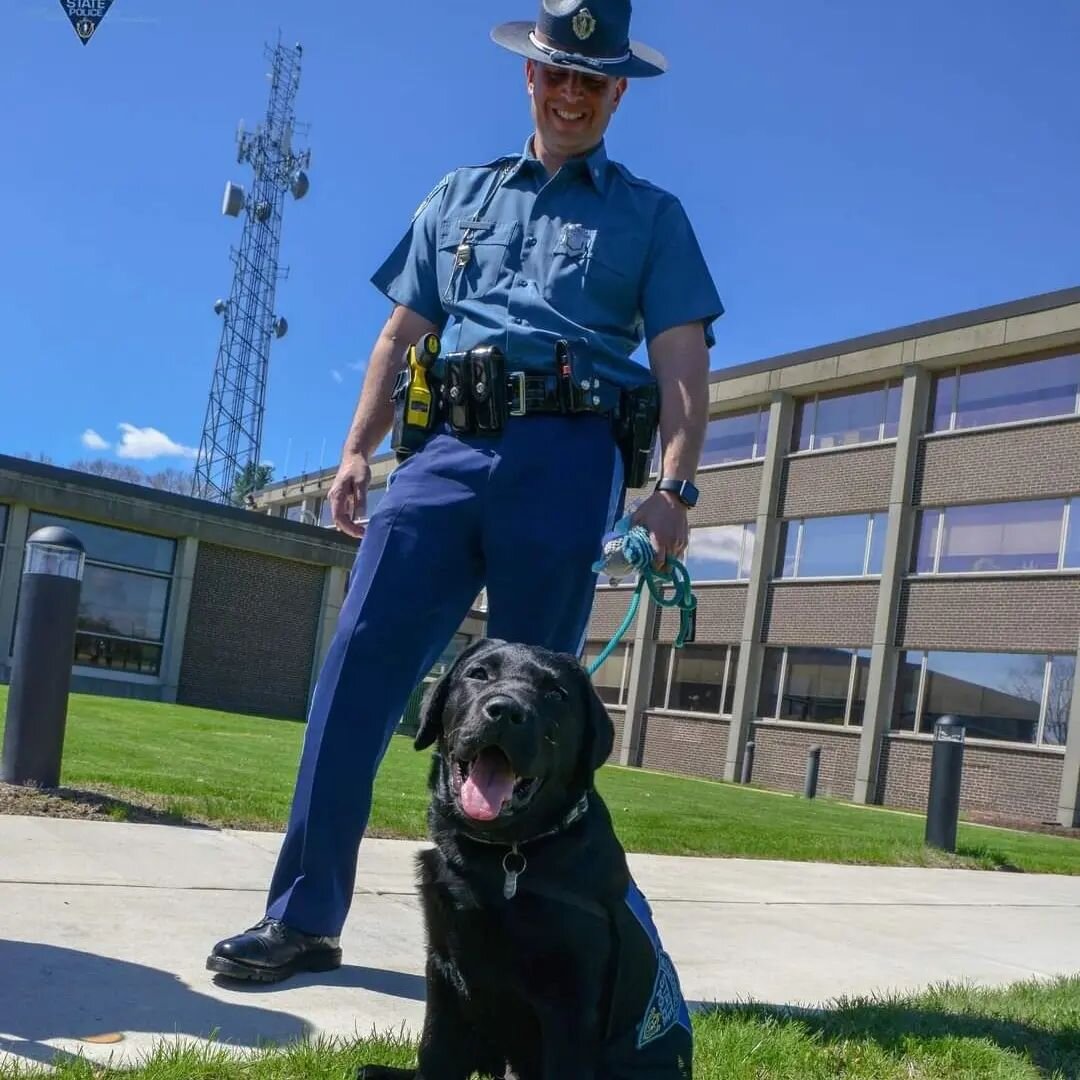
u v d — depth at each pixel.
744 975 4.43
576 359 3.43
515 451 3.42
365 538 3.63
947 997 4.35
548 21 3.51
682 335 3.54
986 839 12.80
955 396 21.73
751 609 24.55
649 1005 2.65
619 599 28.05
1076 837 17.20
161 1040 2.81
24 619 6.18
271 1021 3.09
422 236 3.85
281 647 26.70
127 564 24.59
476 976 2.55
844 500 23.27
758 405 25.70
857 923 5.82
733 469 25.95
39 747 6.15
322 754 3.50
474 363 3.45
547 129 3.59
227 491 45.78
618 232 3.55
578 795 2.64
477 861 2.54
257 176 46.00
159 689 24.81
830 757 22.62
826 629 23.17
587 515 3.42
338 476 3.85
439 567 3.51
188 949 3.65
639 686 27.00
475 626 29.42
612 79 3.57
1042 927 6.49
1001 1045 3.77
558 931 2.46
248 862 5.17
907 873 8.29
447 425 3.54
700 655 26.02
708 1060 3.18
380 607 3.50
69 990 3.10
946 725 10.05
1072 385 19.83
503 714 2.47
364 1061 2.80
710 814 11.02
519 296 3.51
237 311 46.25
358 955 3.88
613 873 2.60
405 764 11.81
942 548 21.48
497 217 3.63
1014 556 20.27
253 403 46.19
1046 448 19.89
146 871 4.69
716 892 6.19
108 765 7.91
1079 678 18.81
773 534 24.73
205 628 25.67
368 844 6.23
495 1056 2.78
